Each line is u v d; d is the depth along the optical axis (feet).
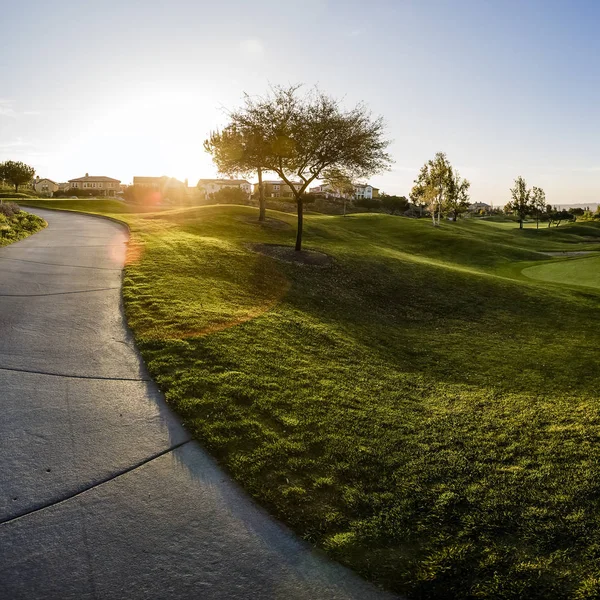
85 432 16.25
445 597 10.87
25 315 27.17
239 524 12.68
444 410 21.76
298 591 10.75
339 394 21.57
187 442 16.26
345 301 47.32
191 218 96.32
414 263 76.23
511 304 54.75
